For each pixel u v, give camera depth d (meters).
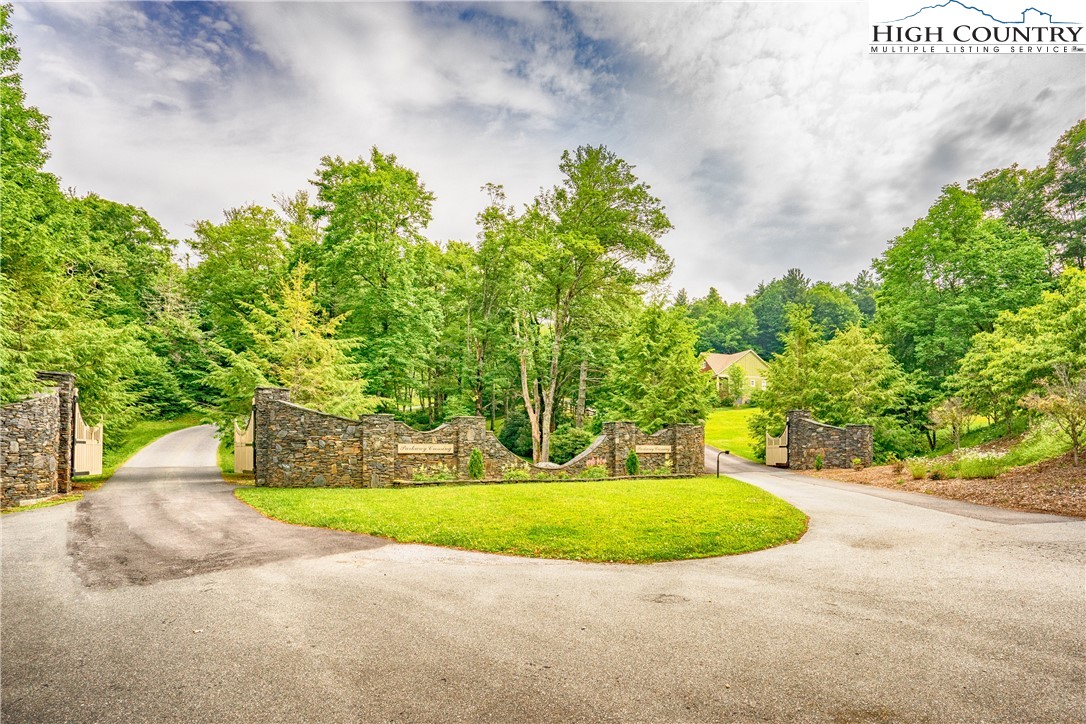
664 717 3.83
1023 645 5.04
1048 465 13.98
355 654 4.86
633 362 30.25
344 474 16.77
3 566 7.66
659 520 10.68
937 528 10.20
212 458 25.72
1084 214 35.94
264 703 4.02
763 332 92.25
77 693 4.16
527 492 14.60
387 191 27.36
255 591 6.62
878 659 4.77
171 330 41.06
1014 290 27.66
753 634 5.36
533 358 30.59
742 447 36.94
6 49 17.52
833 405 27.12
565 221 28.47
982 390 21.33
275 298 29.45
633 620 5.75
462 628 5.50
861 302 100.50
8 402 13.16
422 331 27.50
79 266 30.30
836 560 8.20
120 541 9.16
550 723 3.74
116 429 22.33
